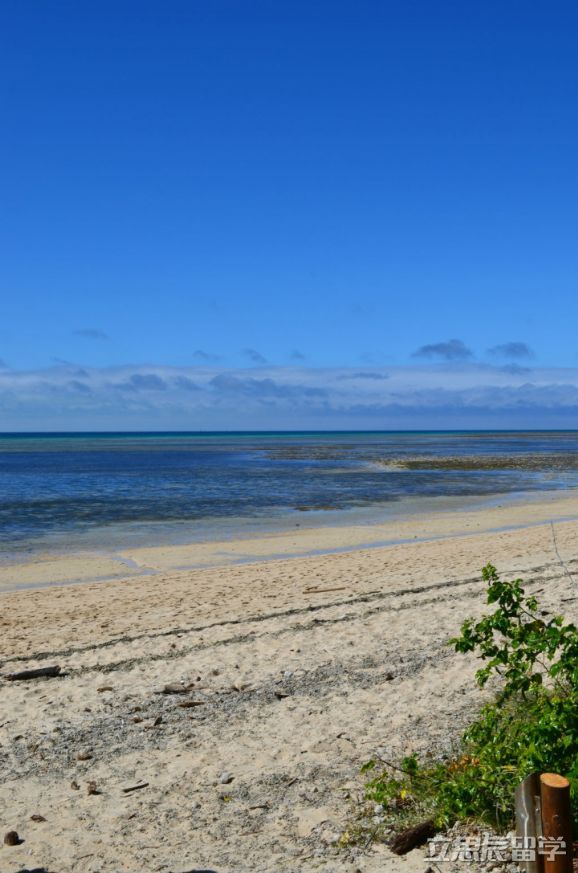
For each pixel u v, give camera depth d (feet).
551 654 18.81
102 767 22.75
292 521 90.33
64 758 23.49
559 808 13.89
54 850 17.97
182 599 48.08
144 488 133.28
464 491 128.06
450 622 38.32
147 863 17.22
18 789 21.45
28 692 29.91
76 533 80.69
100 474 171.12
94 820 19.44
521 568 54.08
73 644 37.01
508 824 17.26
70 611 45.24
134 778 21.93
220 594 49.39
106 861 17.38
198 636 37.58
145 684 30.45
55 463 222.89
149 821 19.29
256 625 39.52
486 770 18.03
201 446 412.57
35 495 120.26
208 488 133.49
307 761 22.48
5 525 86.28
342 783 20.86
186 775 21.95
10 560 65.46
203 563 64.18
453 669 30.45
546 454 273.13
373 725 24.99
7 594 51.13
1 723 26.68
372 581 51.93
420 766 21.24
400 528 84.38
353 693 28.22
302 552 69.31
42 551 69.92
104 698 28.91
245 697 28.40
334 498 116.16
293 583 52.49
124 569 61.62
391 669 30.89
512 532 78.02
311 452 304.91
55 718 26.96
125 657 34.30
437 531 81.92
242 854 17.42
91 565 63.21
